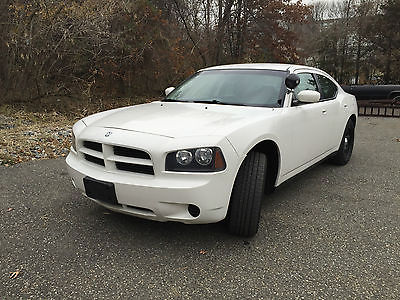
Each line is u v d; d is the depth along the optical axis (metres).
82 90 13.32
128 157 2.61
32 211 3.42
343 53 31.30
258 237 2.96
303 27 28.00
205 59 19.45
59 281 2.34
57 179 4.38
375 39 28.17
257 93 3.56
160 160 2.46
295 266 2.54
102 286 2.29
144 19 15.59
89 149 2.88
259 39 21.70
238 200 2.77
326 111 4.20
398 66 26.36
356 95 16.14
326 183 4.46
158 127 2.70
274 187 3.29
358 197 3.95
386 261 2.62
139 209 2.61
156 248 2.76
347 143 5.36
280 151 3.14
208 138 2.50
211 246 2.80
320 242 2.89
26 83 11.86
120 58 14.41
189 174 2.43
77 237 2.92
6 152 5.60
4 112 10.54
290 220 3.31
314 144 3.95
